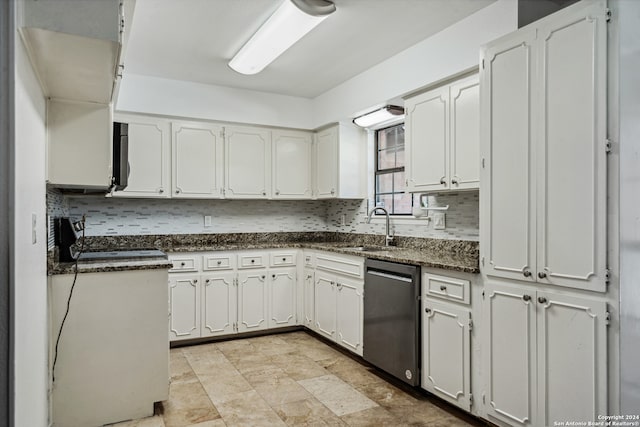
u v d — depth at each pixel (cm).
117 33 133
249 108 409
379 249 365
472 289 227
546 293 187
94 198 379
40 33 125
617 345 161
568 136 179
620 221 162
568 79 179
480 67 224
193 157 390
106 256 282
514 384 200
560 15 183
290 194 438
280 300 405
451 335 237
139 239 394
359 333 317
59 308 215
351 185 417
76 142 223
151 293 236
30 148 144
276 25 255
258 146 421
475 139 256
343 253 337
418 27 272
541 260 189
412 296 262
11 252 107
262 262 397
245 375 295
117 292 228
